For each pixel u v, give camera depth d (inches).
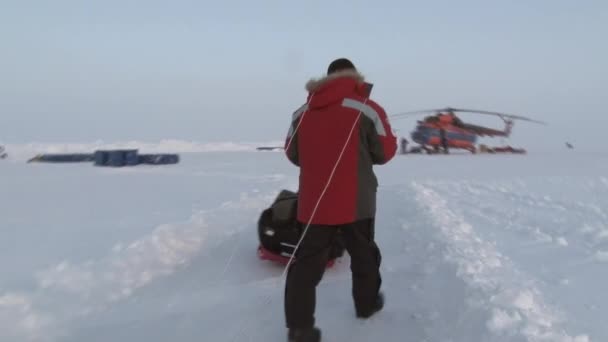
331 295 116.9
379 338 92.4
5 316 110.0
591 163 654.5
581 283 121.0
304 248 90.0
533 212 241.4
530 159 738.8
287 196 153.4
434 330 92.0
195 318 107.4
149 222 217.8
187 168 575.8
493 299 97.7
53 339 99.9
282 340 94.4
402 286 119.7
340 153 87.8
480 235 179.5
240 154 956.0
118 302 119.6
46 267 143.5
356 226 92.4
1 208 268.4
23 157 903.7
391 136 90.4
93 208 265.0
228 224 193.8
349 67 94.9
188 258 153.3
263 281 131.8
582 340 83.6
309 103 92.6
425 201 239.3
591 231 193.2
